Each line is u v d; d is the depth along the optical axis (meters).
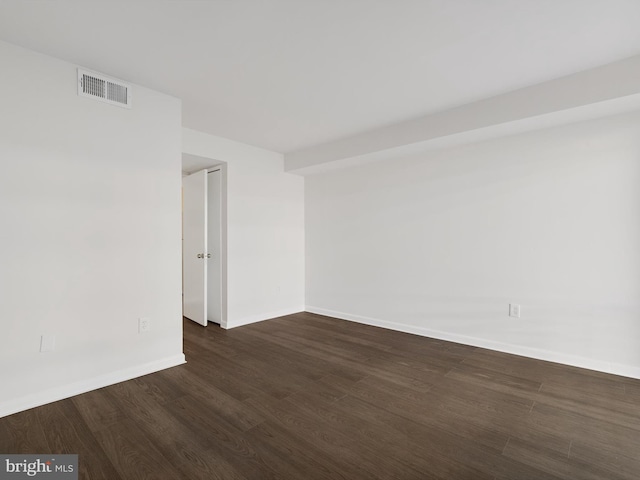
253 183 4.05
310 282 4.69
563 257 2.70
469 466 1.48
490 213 3.07
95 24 1.76
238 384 2.34
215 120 3.20
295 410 1.98
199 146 3.50
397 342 3.31
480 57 2.12
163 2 1.59
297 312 4.67
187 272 4.30
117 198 2.37
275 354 2.96
